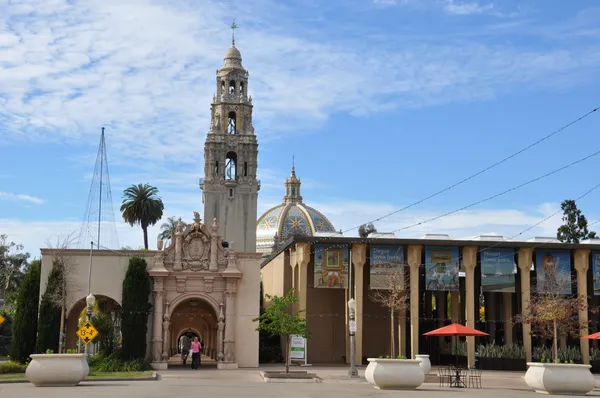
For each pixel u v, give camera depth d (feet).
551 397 98.22
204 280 176.35
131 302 167.63
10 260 322.96
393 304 185.78
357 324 191.01
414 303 192.24
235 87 344.08
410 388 107.04
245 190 329.72
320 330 216.13
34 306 167.22
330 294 218.18
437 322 224.12
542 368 103.30
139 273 169.78
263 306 250.16
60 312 165.78
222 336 174.40
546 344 221.46
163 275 173.17
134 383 114.83
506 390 112.68
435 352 222.89
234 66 345.31
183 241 177.88
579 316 192.65
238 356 175.32
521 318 190.08
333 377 141.79
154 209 301.43
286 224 380.99
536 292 195.72
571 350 190.49
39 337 162.50
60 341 157.38
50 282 166.30
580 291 197.47
